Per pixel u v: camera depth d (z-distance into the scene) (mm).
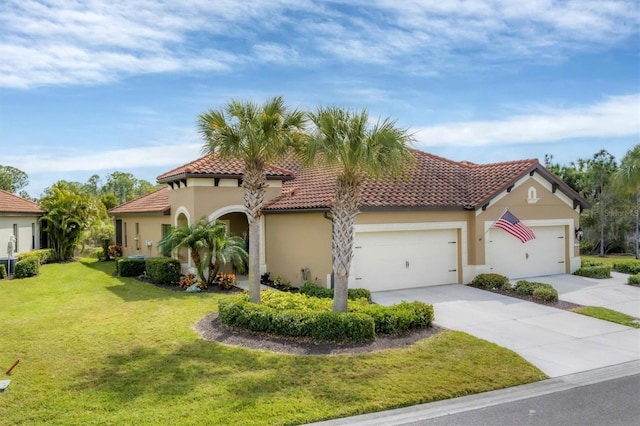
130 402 7965
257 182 13914
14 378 9062
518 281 19266
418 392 8562
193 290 18203
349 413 7742
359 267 18156
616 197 35312
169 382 8836
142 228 28953
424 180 21281
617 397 8547
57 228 31156
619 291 18734
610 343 11914
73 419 7348
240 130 13352
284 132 13562
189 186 21141
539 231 22281
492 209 20562
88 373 9320
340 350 10789
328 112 11961
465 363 10086
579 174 39750
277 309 12836
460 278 20188
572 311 15336
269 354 10453
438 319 14062
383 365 9844
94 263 30203
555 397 8547
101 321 13484
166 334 12055
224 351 10648
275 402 8031
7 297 18031
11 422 7254
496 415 7777
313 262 19000
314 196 19609
